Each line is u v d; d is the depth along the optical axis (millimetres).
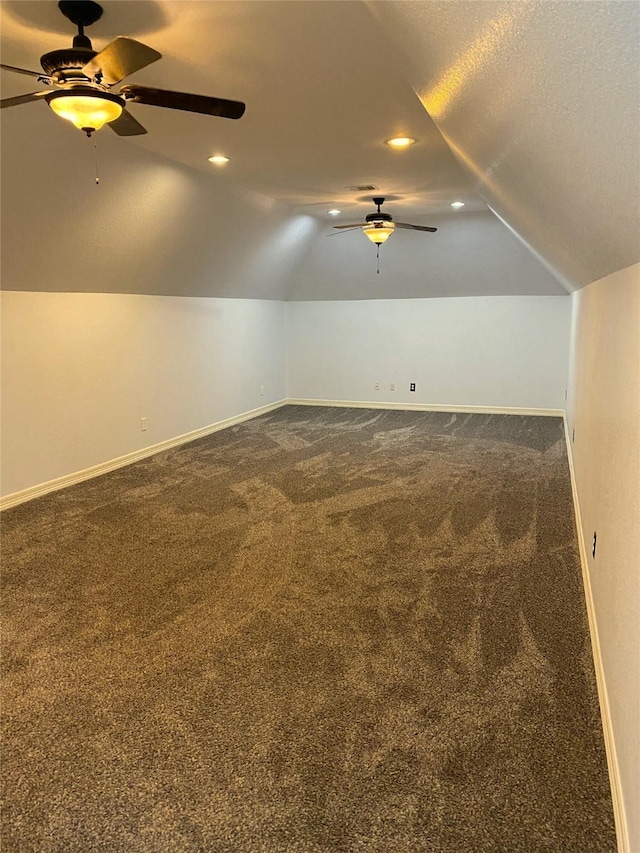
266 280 6996
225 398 6738
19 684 2232
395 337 7699
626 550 1746
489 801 1697
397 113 2945
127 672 2299
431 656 2375
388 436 6285
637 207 1226
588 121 1007
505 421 6957
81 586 2986
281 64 2381
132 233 4359
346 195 5012
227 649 2443
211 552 3387
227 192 4688
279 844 1577
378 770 1812
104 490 4496
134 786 1769
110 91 2078
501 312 7191
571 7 700
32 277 4066
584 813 1654
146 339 5379
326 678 2250
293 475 4887
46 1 1919
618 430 2098
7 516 3941
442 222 6152
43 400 4336
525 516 3895
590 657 2355
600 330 2980
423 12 1197
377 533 3646
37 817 1669
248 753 1889
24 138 2973
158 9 1950
